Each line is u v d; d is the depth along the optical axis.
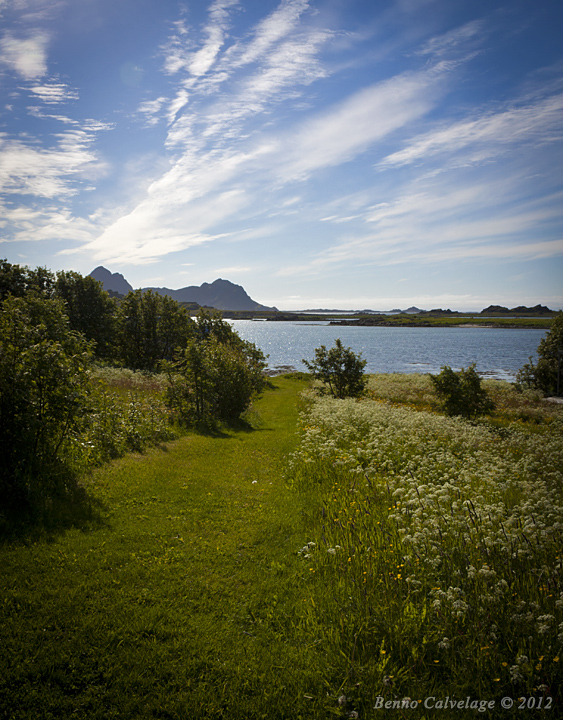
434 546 5.12
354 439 12.88
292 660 3.82
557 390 34.00
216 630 4.18
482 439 13.24
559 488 8.73
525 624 3.83
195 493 8.40
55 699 3.20
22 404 6.64
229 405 18.75
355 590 4.71
